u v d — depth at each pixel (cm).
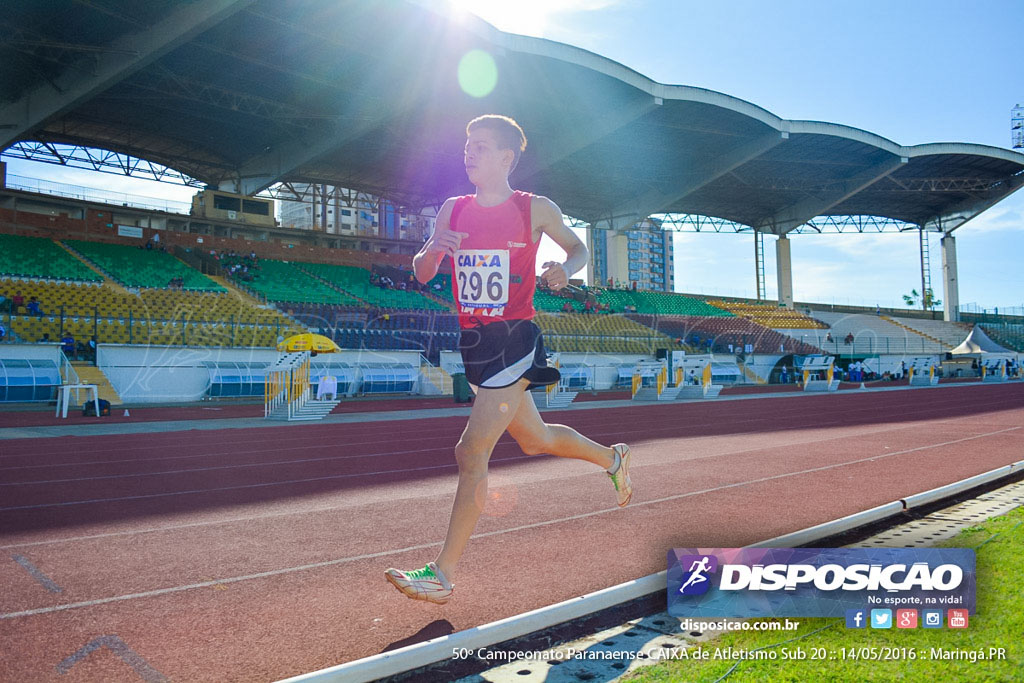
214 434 1390
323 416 1873
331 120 3422
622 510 563
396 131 3756
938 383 4378
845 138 4072
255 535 488
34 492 687
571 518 531
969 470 801
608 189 4894
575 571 384
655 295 5350
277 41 2766
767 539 458
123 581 373
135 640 284
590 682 240
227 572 390
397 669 238
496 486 686
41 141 3572
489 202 292
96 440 1264
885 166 4569
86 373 2352
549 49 2931
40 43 2434
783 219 5600
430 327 3572
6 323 2366
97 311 2639
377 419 1825
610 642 280
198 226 4034
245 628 298
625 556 416
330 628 298
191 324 2739
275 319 3039
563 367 3612
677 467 834
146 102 3256
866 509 567
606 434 1334
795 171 4734
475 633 260
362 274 4153
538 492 649
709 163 4366
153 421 1750
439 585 278
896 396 2888
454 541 285
